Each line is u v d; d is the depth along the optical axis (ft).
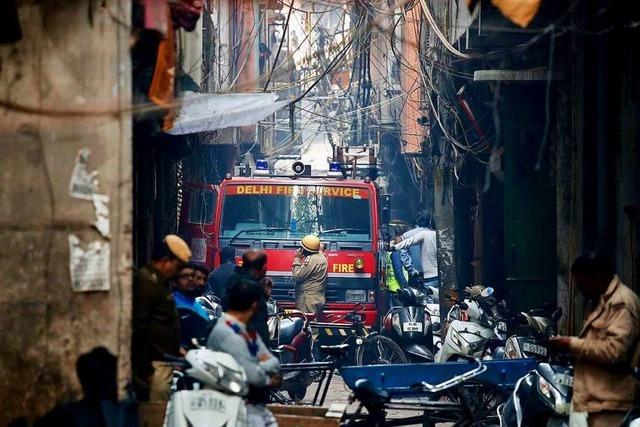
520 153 85.51
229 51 139.33
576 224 67.92
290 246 91.86
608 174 61.57
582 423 39.68
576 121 68.44
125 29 40.68
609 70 61.46
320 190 93.20
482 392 53.16
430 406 49.88
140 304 44.88
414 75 157.28
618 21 59.26
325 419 43.62
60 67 40.22
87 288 40.24
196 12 51.72
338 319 90.94
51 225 40.16
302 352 73.15
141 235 72.23
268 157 197.57
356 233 92.58
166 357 41.22
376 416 48.29
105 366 40.29
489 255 108.78
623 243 58.95
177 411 36.96
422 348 78.69
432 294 104.42
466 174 111.65
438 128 119.24
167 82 49.75
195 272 53.83
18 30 40.04
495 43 81.35
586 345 38.91
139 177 71.51
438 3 99.04
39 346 40.06
